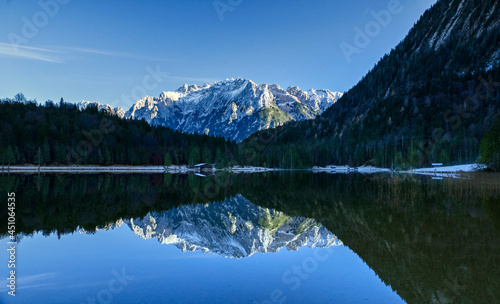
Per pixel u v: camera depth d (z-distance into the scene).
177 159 163.00
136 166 151.00
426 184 60.47
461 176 74.19
